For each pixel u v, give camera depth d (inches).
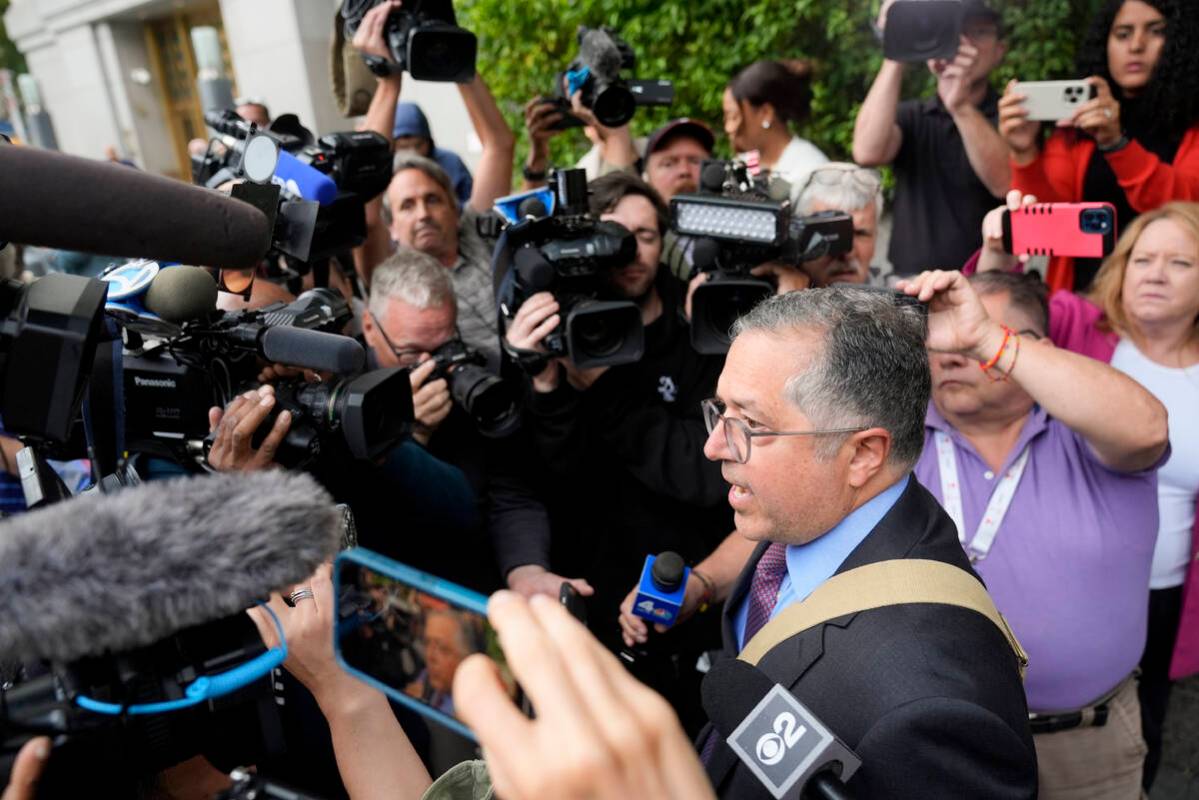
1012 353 63.5
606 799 18.8
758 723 38.7
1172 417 89.4
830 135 190.7
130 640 23.6
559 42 206.8
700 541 88.8
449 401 83.0
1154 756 97.3
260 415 52.4
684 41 197.6
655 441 85.7
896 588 47.5
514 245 82.0
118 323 52.9
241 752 34.3
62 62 409.1
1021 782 41.5
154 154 394.0
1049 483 71.5
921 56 114.9
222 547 24.1
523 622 21.2
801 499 51.0
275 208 53.9
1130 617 71.5
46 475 41.6
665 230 95.3
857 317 50.5
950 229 135.7
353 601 28.5
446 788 40.6
